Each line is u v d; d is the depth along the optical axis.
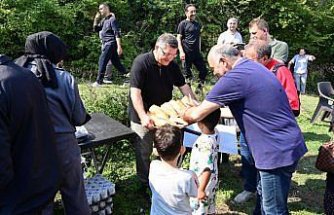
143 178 4.18
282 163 2.91
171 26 12.59
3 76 2.07
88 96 6.03
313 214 4.16
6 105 2.04
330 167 3.46
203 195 3.29
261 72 2.93
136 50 11.97
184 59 8.77
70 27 11.30
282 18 13.24
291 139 2.92
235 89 2.92
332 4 14.07
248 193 4.31
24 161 2.12
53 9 10.86
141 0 12.41
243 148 4.21
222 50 3.02
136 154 4.12
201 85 8.05
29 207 2.15
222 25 13.00
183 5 12.59
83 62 11.20
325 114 7.59
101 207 3.57
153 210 3.01
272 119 2.91
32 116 2.14
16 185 2.14
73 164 2.89
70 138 2.87
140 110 3.69
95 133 3.87
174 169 2.92
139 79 3.78
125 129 4.01
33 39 2.82
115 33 9.11
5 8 10.64
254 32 3.94
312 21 13.68
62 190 2.88
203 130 3.34
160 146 2.87
